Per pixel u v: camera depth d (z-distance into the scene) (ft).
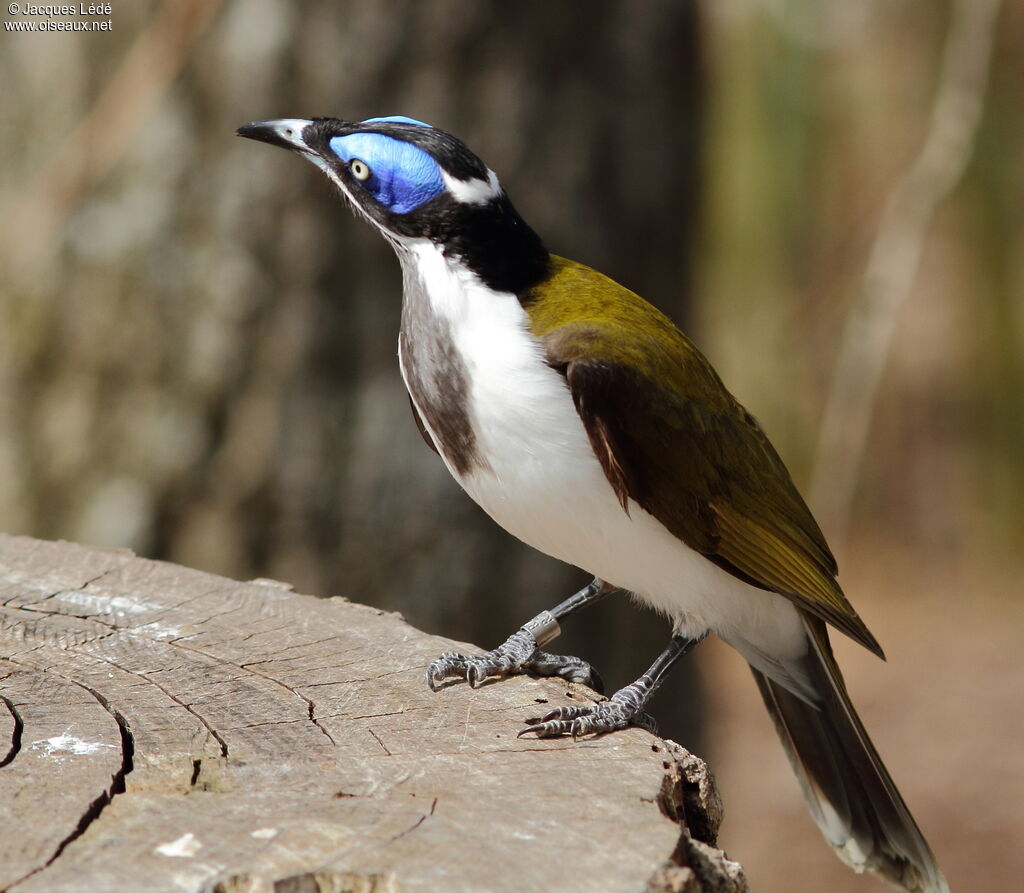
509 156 37.06
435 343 23.41
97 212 37.22
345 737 19.25
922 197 39.06
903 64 67.51
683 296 40.91
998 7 38.65
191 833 16.25
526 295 23.85
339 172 24.52
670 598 24.67
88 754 18.28
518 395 22.56
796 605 25.23
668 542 23.79
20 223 37.63
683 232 40.42
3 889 15.07
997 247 73.36
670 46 39.06
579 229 37.88
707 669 44.09
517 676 21.80
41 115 38.29
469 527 37.93
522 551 38.50
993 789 60.85
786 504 25.23
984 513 80.84
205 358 36.99
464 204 23.44
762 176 67.67
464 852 15.79
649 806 17.02
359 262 36.99
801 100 66.23
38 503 37.78
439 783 17.69
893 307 39.17
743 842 58.70
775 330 70.90
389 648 22.59
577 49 37.52
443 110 36.58
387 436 37.40
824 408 71.67
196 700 20.39
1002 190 69.82
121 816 16.71
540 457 22.79
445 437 23.58
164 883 15.21
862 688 71.00
